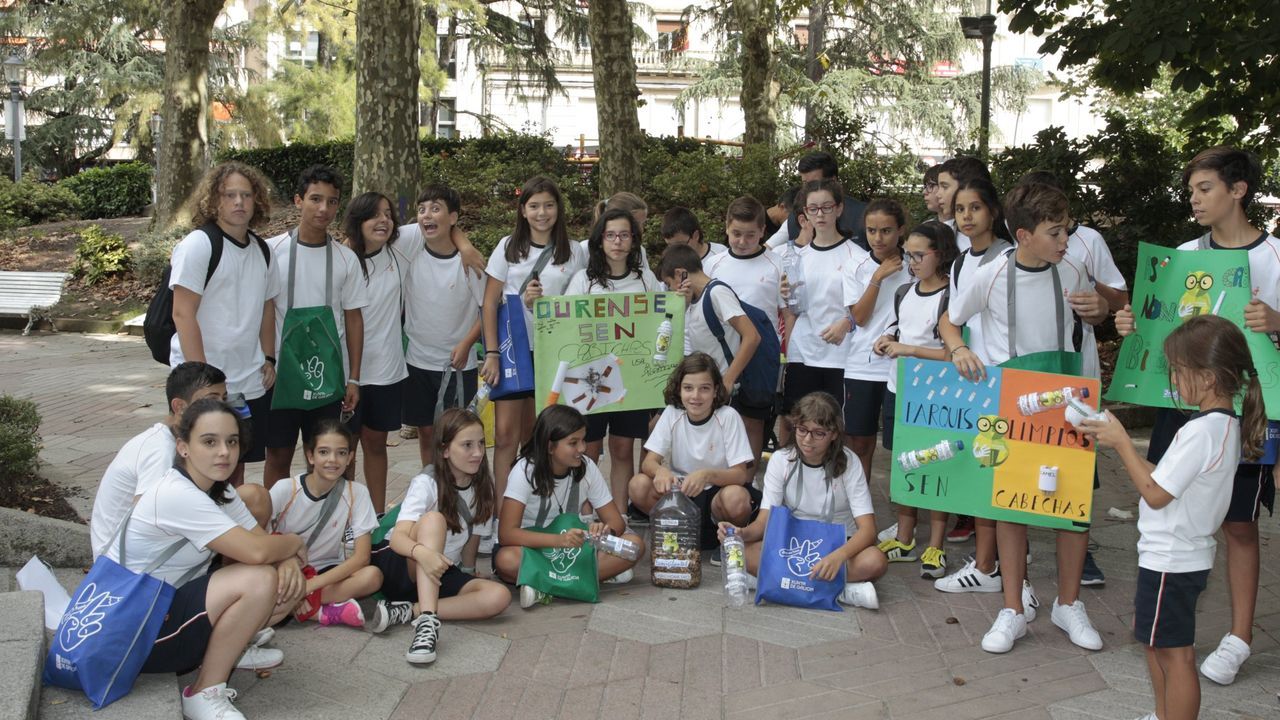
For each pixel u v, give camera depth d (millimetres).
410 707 4086
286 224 18828
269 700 4109
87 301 16234
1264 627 4926
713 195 14250
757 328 6121
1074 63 10078
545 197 5828
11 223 19969
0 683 3410
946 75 39906
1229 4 9680
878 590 5465
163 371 12086
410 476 7484
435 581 4738
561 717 4016
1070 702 4133
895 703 4129
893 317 6062
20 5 32562
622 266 5957
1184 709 3668
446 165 17109
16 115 23453
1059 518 4594
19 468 5992
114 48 32844
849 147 15227
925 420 4816
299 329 5352
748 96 16656
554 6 30141
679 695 4215
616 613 5113
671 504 5504
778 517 5320
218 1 18422
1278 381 4273
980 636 4836
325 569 4957
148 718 3686
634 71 13930
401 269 6152
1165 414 4711
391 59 12352
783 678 4375
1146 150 10859
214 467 3879
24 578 4605
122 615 3748
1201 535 3637
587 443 6023
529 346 5930
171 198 18531
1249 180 4449
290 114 26828
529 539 5223
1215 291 4465
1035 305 4727
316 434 4789
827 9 31500
